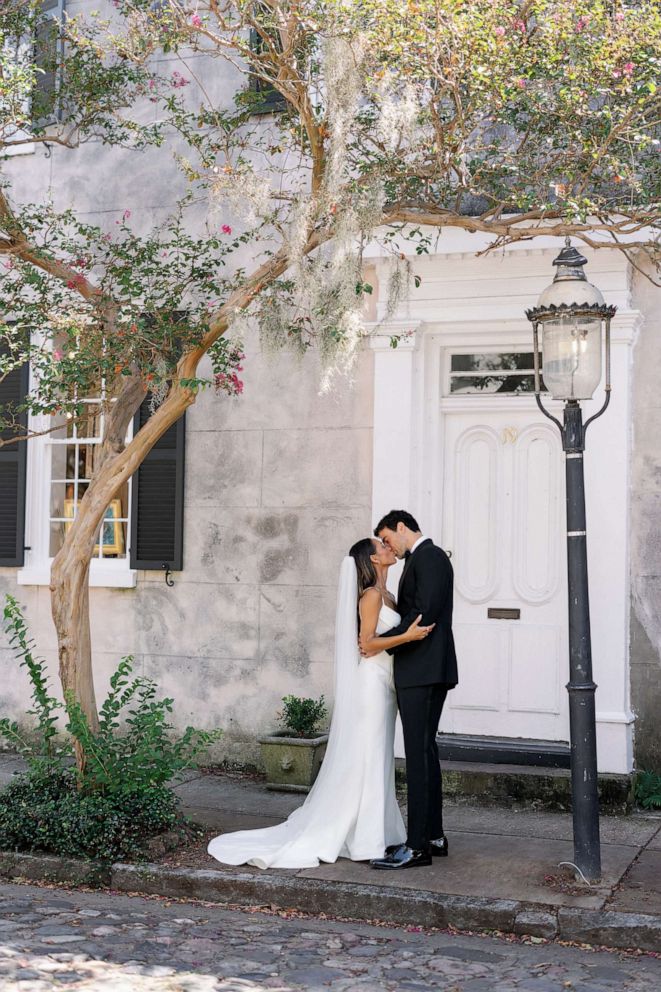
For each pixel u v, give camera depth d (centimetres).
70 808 610
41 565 917
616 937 494
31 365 915
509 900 524
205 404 859
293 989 441
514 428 789
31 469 924
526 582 777
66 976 446
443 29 598
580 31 606
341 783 604
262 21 662
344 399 817
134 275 772
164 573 865
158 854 603
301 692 820
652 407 730
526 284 763
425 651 589
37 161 925
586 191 703
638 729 726
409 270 664
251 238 784
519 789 718
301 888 551
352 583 620
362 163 660
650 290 735
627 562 725
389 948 494
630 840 634
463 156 631
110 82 778
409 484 782
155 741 636
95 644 882
